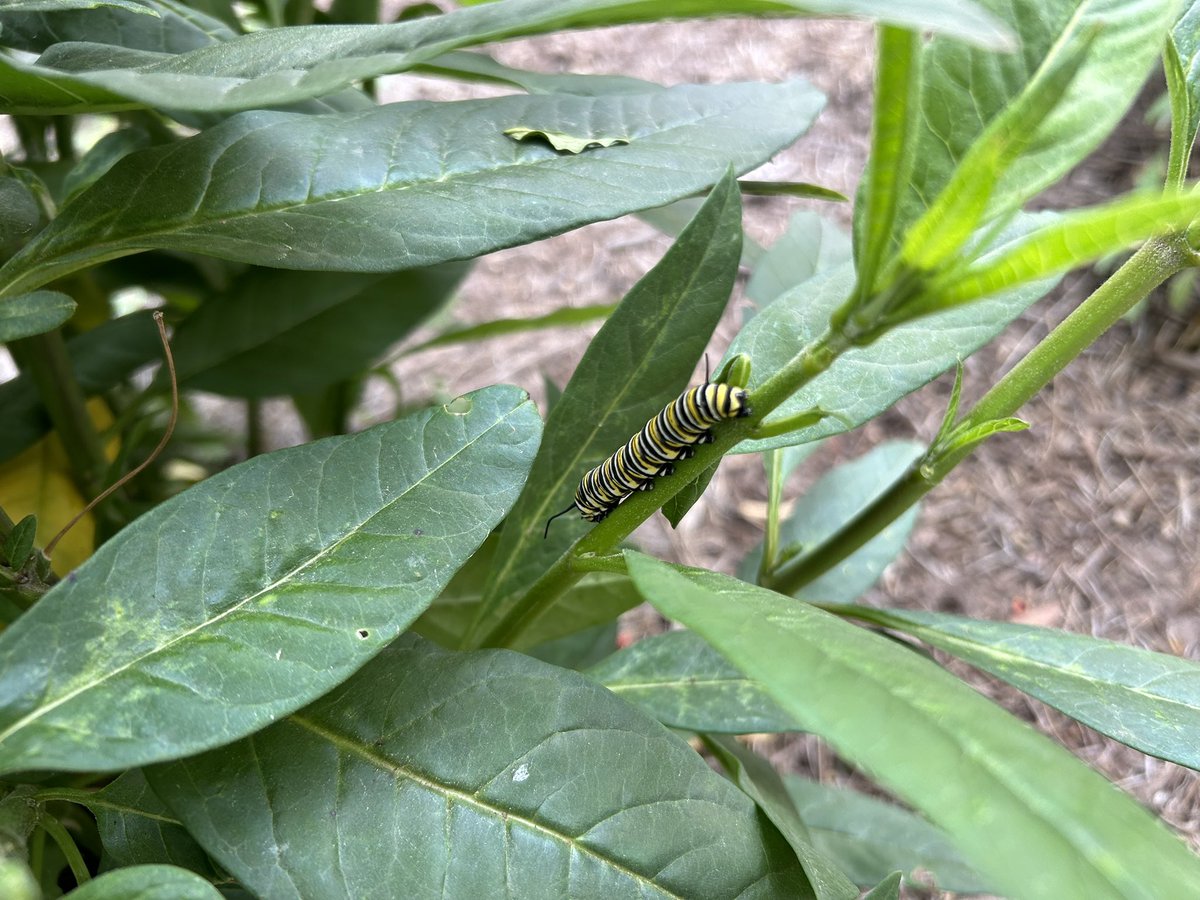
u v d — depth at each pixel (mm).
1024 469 524
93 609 120
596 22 118
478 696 142
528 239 154
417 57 115
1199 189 81
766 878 141
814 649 100
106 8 198
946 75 125
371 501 138
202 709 116
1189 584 473
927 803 84
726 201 174
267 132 161
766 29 768
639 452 166
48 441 269
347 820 130
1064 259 89
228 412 483
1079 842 86
